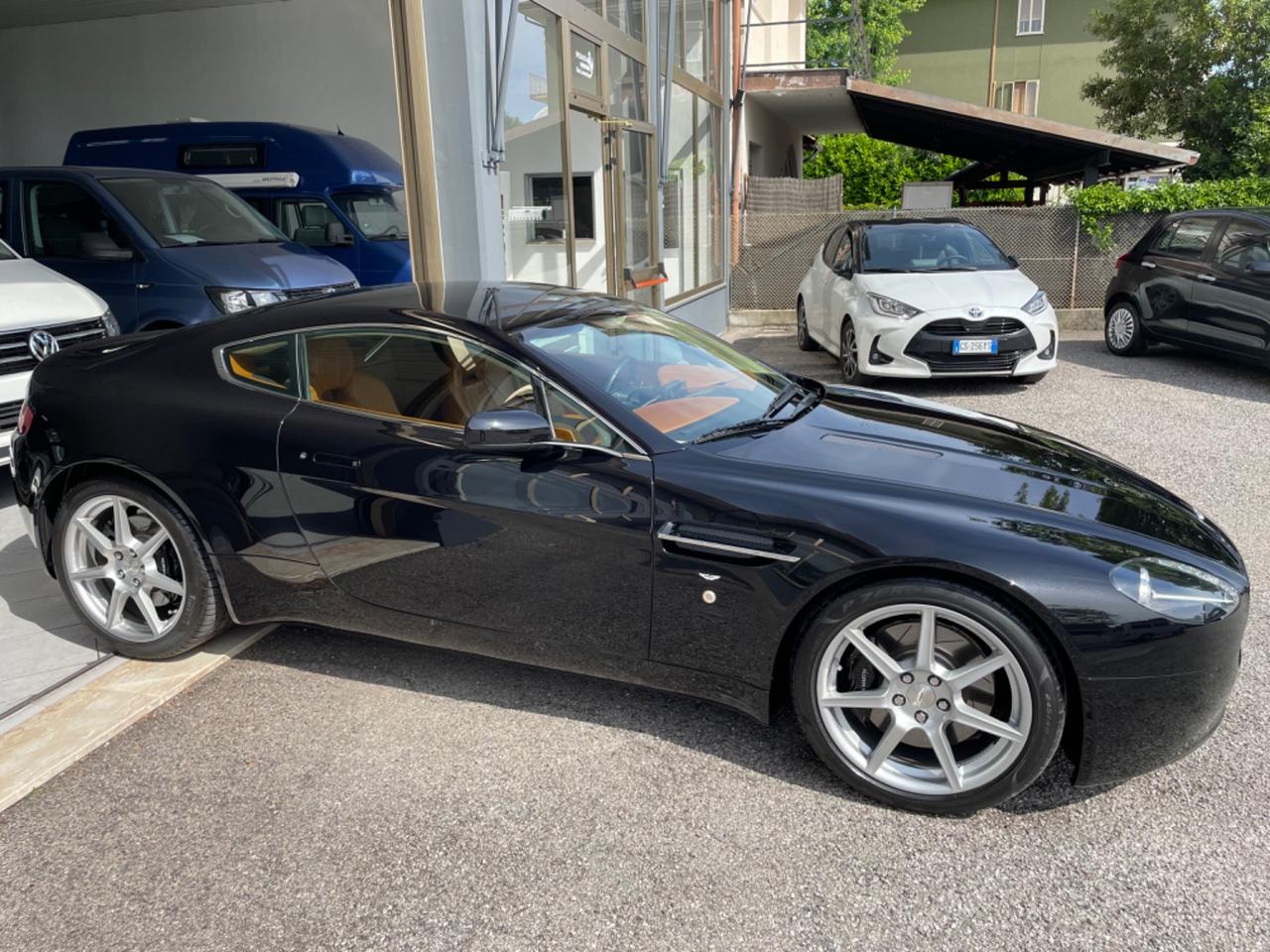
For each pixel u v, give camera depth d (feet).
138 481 11.39
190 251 23.56
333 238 35.24
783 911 7.79
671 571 9.50
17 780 9.47
